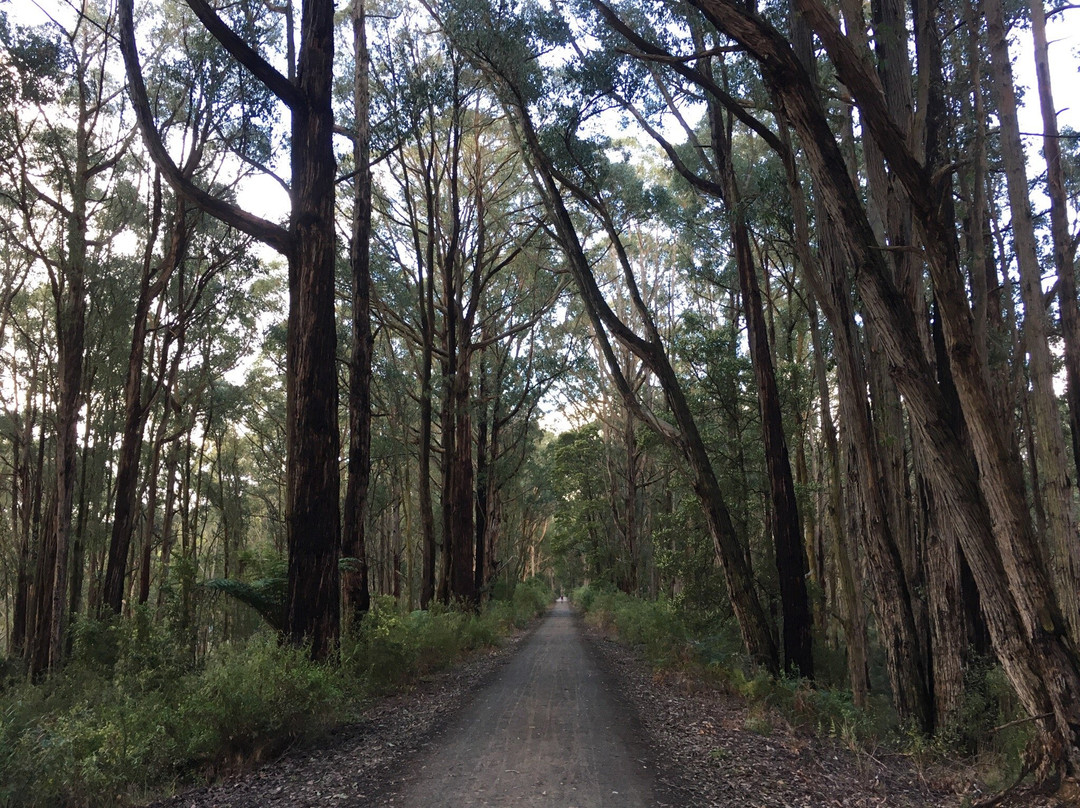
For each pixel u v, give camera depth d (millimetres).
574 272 14844
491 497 36531
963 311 6473
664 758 7074
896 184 10469
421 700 10703
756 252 20594
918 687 10219
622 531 38312
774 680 11469
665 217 20047
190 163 19344
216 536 43062
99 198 21938
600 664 15883
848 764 7316
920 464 10312
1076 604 7746
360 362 15438
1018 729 8211
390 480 41062
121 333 24125
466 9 14359
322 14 11977
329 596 10656
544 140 15672
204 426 33938
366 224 15703
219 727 7297
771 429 14258
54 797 5809
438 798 5629
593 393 35844
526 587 43531
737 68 14906
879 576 10641
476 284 25953
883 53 10602
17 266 24219
